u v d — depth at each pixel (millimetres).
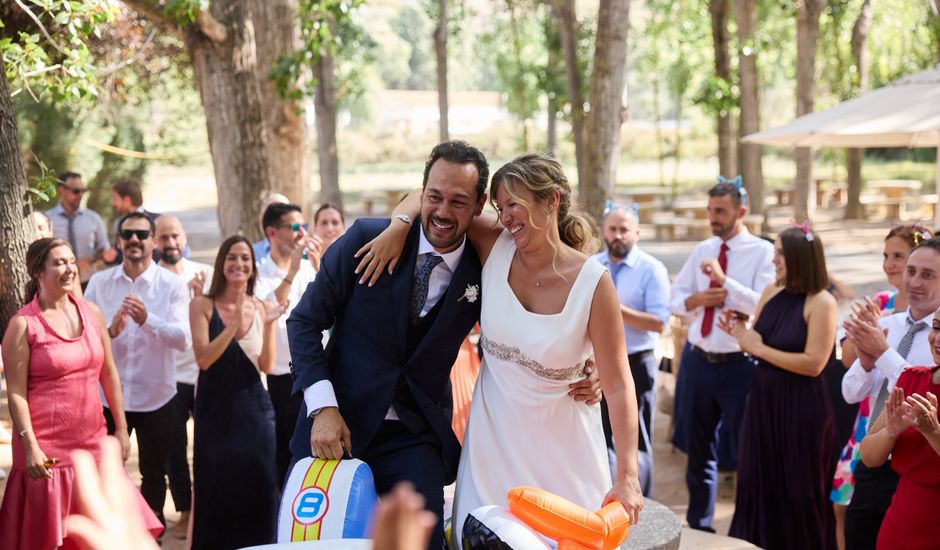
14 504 4445
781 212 27781
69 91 6387
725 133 22203
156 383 5562
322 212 6844
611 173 13320
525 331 3125
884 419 3990
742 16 20562
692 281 6473
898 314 4680
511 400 3217
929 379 3805
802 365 5035
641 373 5816
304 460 3191
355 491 3053
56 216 9336
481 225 3328
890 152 42281
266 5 10281
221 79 9516
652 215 27375
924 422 3539
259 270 6152
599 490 3291
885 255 5152
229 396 4973
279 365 5625
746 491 5289
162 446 5633
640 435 5824
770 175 43344
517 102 31125
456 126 69688
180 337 5500
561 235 3287
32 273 4531
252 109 9656
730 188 6309
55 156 17141
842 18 24359
